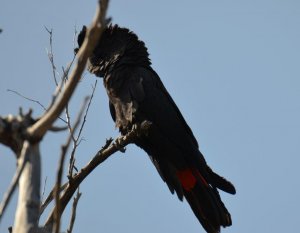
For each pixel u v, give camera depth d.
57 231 5.11
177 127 12.02
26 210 5.37
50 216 8.38
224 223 11.51
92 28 5.00
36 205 5.43
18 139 5.71
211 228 11.48
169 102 12.32
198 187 11.72
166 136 11.90
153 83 12.20
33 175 5.49
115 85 12.12
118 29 12.70
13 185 4.95
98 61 12.55
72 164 8.66
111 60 12.35
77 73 5.12
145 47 12.74
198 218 11.62
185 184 11.83
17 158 5.73
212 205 11.54
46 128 5.50
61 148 4.88
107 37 12.67
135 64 12.39
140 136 11.78
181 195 11.59
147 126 11.30
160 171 12.08
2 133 5.74
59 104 5.30
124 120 11.99
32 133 5.54
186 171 11.85
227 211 11.62
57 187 5.06
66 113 8.79
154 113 11.89
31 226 5.32
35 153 5.57
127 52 12.45
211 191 11.65
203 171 11.79
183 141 11.97
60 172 4.98
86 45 5.03
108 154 8.81
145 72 12.26
